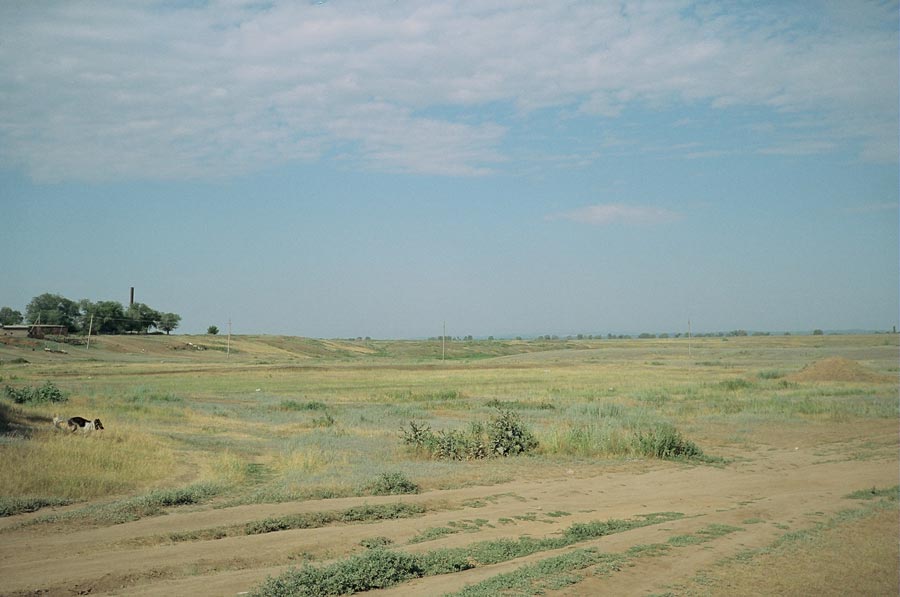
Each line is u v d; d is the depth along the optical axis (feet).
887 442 85.35
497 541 40.04
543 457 76.18
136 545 38.55
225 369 274.57
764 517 45.24
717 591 29.78
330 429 100.48
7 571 33.50
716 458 75.92
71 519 43.96
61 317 499.51
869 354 338.54
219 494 53.47
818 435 94.07
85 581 32.07
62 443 64.54
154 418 106.52
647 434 82.02
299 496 52.34
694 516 47.44
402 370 288.71
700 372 260.21
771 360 330.54
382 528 43.45
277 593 29.66
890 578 31.63
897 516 43.91
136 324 533.55
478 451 76.59
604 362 350.23
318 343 590.55
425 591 30.53
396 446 83.82
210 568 34.83
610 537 39.93
